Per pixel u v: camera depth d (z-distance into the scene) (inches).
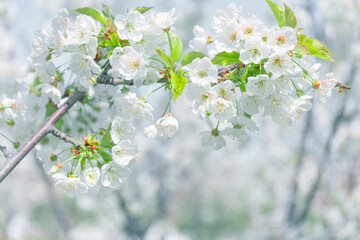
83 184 83.4
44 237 674.8
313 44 85.3
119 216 526.9
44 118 110.3
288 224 394.0
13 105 108.9
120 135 87.8
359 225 362.9
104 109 116.3
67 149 91.3
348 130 410.6
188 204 808.3
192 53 85.3
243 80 83.3
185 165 615.5
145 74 88.3
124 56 86.0
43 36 90.1
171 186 575.2
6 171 79.9
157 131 88.7
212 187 763.4
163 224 636.1
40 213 684.1
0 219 692.1
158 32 91.4
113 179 85.4
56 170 87.4
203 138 93.7
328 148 383.2
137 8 90.6
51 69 92.7
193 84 82.6
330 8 343.9
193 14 417.4
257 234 632.4
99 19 91.0
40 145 111.8
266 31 81.3
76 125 115.6
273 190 620.4
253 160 700.0
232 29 84.0
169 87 87.9
